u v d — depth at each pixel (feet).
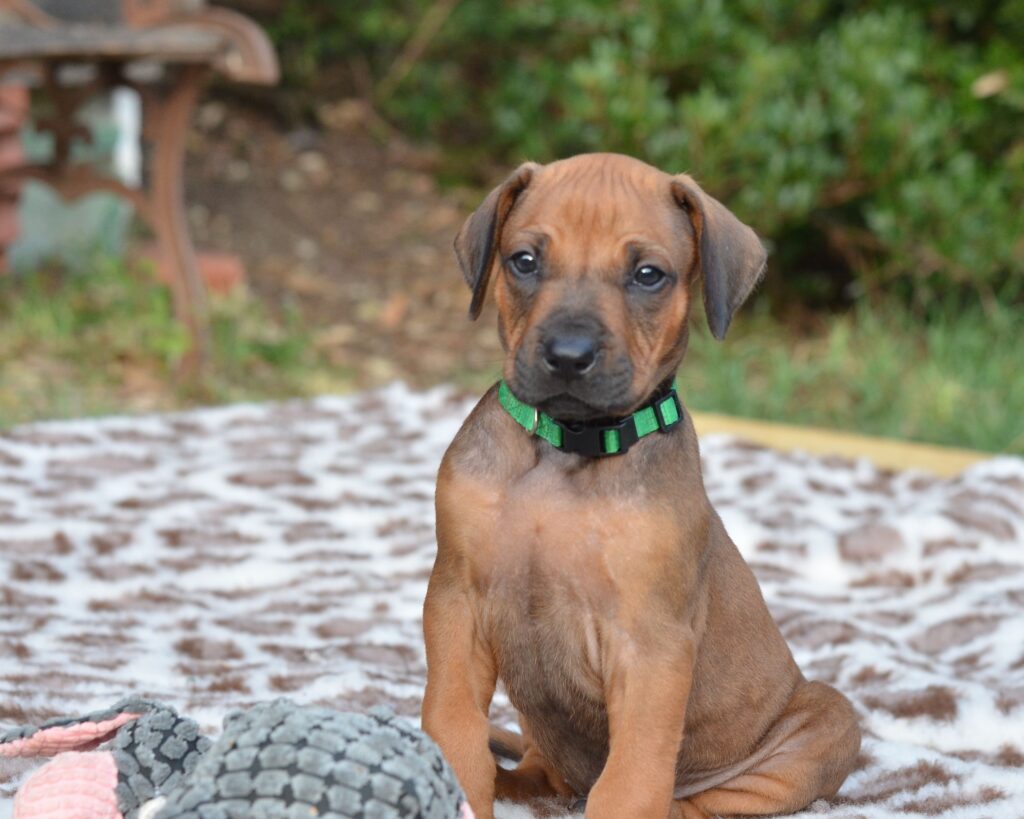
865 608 6.40
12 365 9.87
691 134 11.00
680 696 4.75
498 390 4.89
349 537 6.84
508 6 13.66
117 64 9.39
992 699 5.64
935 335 10.69
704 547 4.87
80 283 11.02
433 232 13.52
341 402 8.81
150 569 6.45
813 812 5.08
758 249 5.00
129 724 4.57
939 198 10.84
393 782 4.19
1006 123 11.62
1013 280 11.44
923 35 11.75
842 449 8.43
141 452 7.71
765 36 11.82
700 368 10.90
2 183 10.12
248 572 6.50
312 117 14.97
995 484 7.18
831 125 11.21
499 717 5.64
